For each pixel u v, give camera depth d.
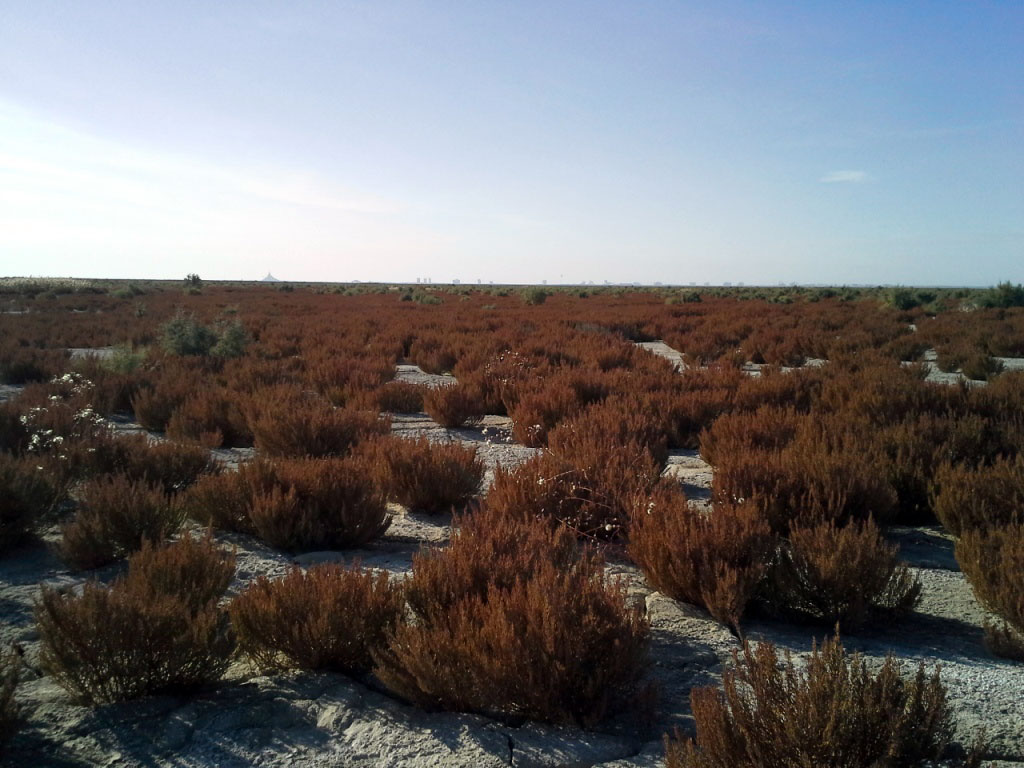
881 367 15.98
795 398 12.78
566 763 3.50
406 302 60.44
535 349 21.11
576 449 7.80
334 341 25.14
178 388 13.39
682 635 4.95
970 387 12.86
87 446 8.30
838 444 8.82
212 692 4.23
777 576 5.25
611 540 6.79
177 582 4.77
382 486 7.99
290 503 6.61
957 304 50.72
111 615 4.03
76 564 6.14
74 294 70.31
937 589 5.92
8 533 6.60
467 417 13.04
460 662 3.94
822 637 4.98
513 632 3.87
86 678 4.03
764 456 7.69
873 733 3.09
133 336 26.72
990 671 4.44
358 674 4.45
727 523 5.58
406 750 3.60
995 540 5.84
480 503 7.23
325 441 9.92
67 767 3.47
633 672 4.02
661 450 9.53
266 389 13.41
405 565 6.22
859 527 6.87
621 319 36.06
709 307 49.84
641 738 3.74
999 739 3.64
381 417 12.62
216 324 24.23
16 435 9.32
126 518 6.28
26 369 17.28
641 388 13.81
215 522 7.08
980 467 7.55
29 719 3.90
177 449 8.41
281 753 3.59
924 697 3.31
